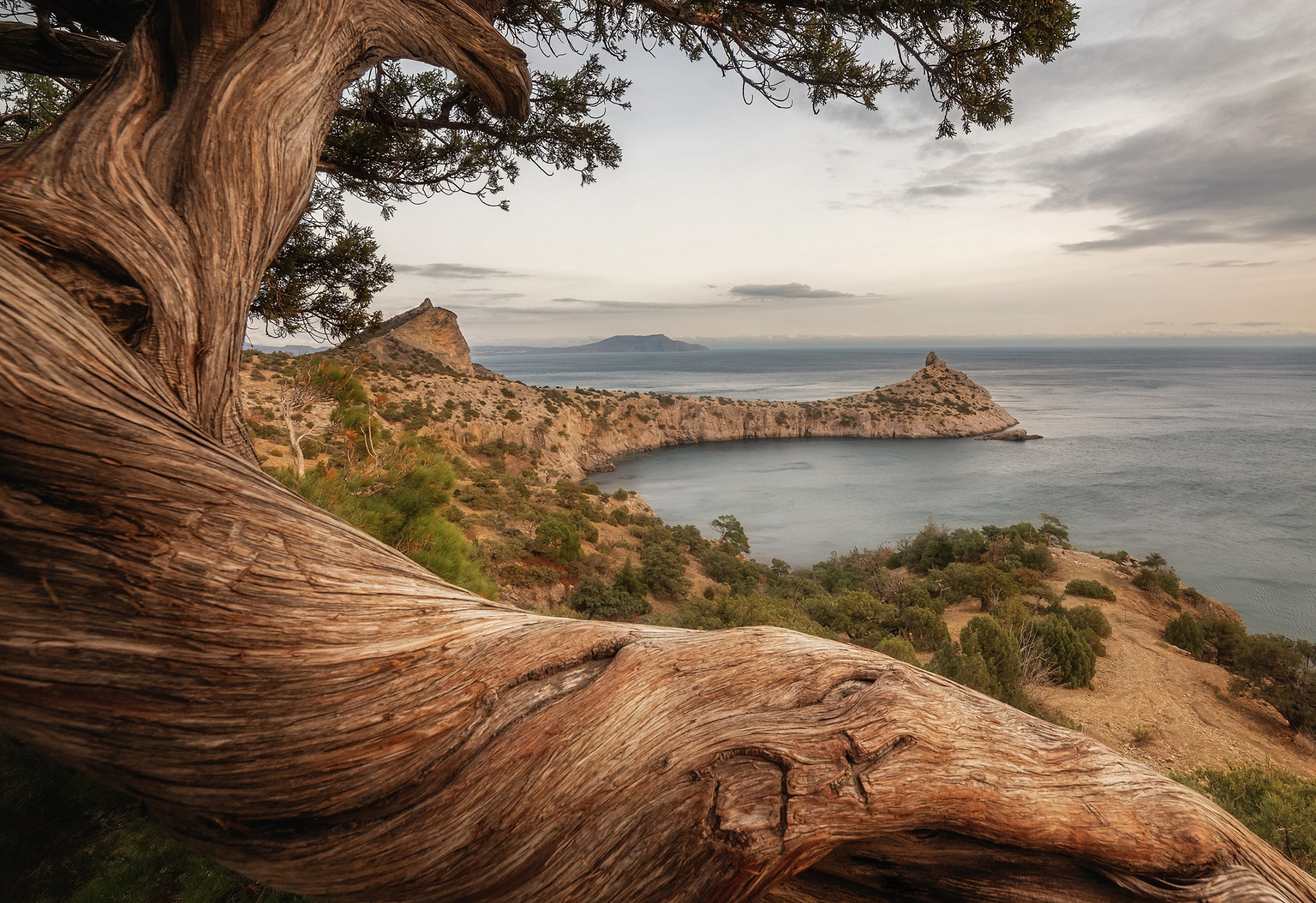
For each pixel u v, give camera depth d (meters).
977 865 1.21
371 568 1.28
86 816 2.61
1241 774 10.09
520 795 1.08
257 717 1.03
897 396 192.62
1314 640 49.69
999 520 86.88
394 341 132.00
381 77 4.09
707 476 118.56
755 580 50.03
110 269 1.34
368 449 5.27
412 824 1.07
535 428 104.62
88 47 2.50
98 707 0.97
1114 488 106.75
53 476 0.96
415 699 1.13
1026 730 1.30
